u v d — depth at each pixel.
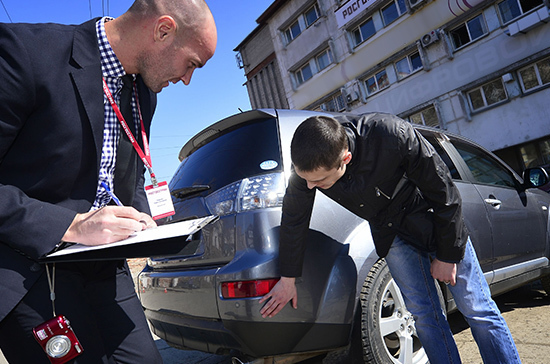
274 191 1.90
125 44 1.12
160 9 1.09
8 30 0.97
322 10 22.20
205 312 1.85
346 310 1.88
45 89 0.98
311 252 1.86
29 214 0.93
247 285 1.72
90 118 1.06
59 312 1.06
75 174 1.07
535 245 3.19
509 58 15.84
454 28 17.50
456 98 17.47
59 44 1.04
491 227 2.76
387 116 1.64
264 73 27.91
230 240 1.85
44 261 0.95
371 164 1.60
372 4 19.64
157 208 1.37
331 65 22.31
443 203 1.62
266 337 1.72
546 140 15.92
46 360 1.03
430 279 1.86
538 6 14.94
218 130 2.40
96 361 1.09
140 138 1.35
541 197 3.50
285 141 2.05
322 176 1.48
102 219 0.96
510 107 16.06
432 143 2.79
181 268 2.10
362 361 1.94
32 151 1.01
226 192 1.98
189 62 1.17
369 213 1.74
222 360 2.88
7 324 1.02
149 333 1.36
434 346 1.83
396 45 19.27
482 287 1.78
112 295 1.32
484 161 3.21
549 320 2.88
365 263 2.00
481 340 1.74
